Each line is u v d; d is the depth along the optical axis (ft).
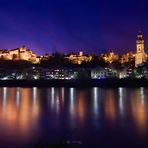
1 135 202.69
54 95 620.90
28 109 368.48
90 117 291.58
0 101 484.33
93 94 650.02
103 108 377.30
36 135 202.90
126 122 254.47
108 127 230.48
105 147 169.37
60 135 202.49
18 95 624.18
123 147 169.37
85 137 194.70
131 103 440.04
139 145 172.96
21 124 248.52
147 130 215.72
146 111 339.98
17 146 173.99
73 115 308.40
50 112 336.70
